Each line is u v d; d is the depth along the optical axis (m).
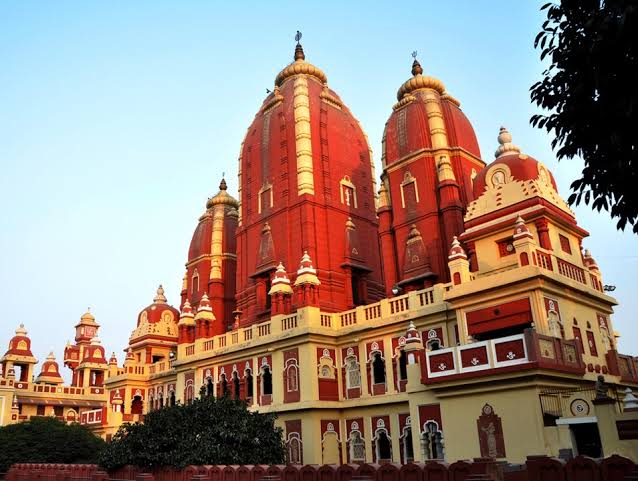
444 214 30.89
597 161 9.70
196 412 23.44
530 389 17.72
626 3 8.40
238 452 22.64
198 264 45.56
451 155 33.16
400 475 12.80
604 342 24.73
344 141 38.09
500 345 18.48
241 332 32.53
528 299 20.88
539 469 11.53
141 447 22.41
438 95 35.69
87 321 68.50
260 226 36.66
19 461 31.34
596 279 25.73
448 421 19.58
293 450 27.81
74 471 24.50
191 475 19.34
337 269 33.97
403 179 33.41
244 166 39.56
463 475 11.65
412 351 22.38
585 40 9.12
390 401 26.41
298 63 40.00
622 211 9.85
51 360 62.28
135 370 44.50
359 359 28.50
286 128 36.81
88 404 56.34
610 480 10.48
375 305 28.50
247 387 31.31
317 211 34.19
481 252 24.78
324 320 29.44
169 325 50.25
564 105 9.92
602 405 14.83
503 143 27.92
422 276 30.02
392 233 33.25
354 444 27.91
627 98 8.74
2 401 48.16
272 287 31.03
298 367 28.52
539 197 23.30
